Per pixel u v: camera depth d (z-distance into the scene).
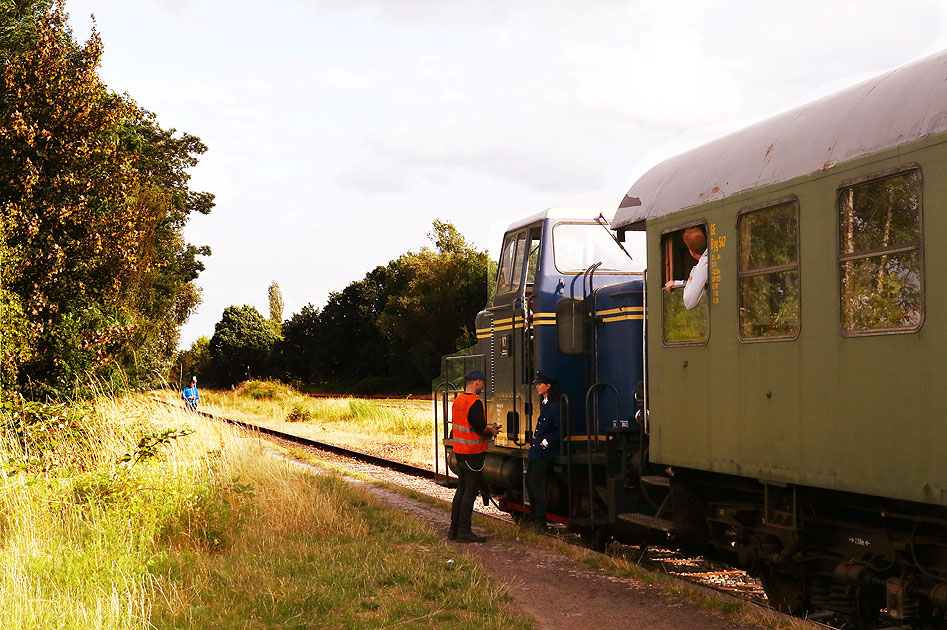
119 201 15.43
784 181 6.01
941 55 5.11
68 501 9.23
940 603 5.19
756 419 6.29
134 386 15.62
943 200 4.74
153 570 7.30
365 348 89.38
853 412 5.35
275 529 9.31
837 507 6.18
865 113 5.43
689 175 7.31
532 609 6.69
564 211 10.23
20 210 13.90
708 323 6.89
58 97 14.52
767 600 7.03
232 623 6.06
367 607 6.56
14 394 11.84
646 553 9.09
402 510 11.68
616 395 8.98
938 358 4.74
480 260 72.62
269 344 104.56
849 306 5.42
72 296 14.72
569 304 9.49
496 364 11.49
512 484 10.94
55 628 5.72
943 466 4.69
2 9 17.08
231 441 12.62
